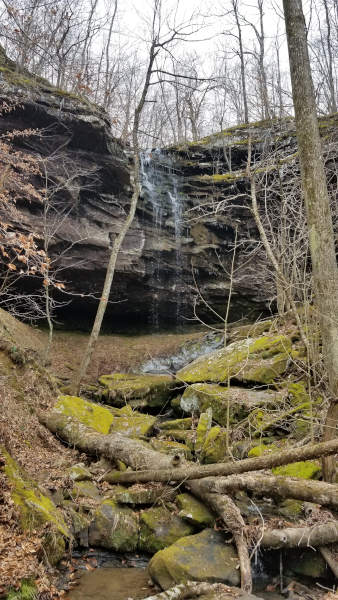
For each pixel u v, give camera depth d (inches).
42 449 285.1
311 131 265.6
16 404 302.8
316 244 256.4
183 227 807.7
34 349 542.9
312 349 301.7
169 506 240.4
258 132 741.3
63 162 625.6
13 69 640.4
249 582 177.5
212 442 324.5
